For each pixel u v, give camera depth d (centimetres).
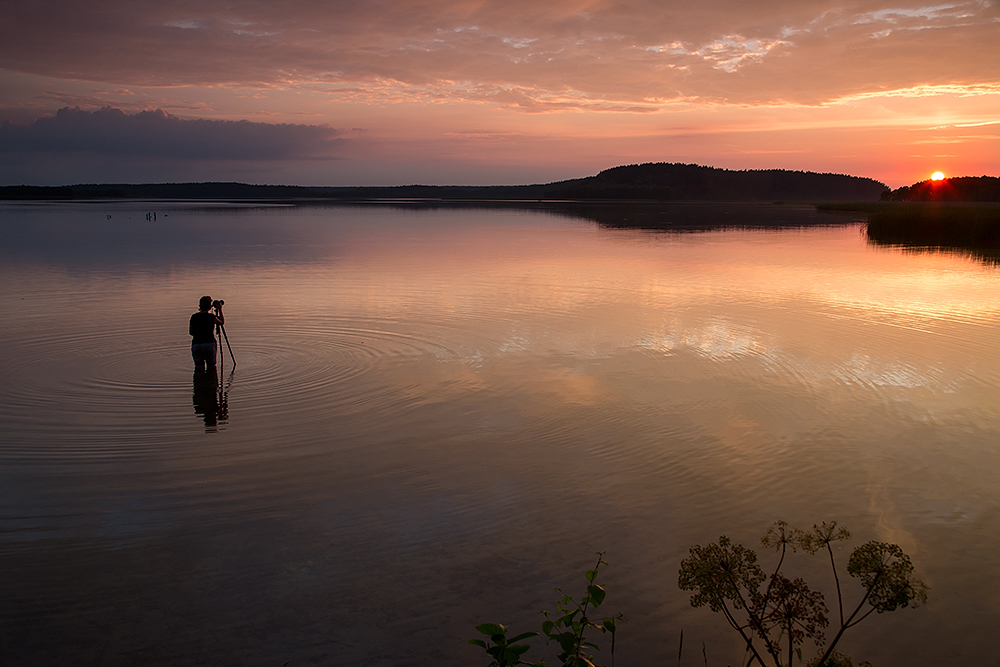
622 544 543
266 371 1002
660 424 805
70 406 845
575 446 739
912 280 1991
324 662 406
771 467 690
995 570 511
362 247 3030
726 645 430
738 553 333
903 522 582
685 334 1257
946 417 833
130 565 508
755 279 1991
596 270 2195
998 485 651
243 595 473
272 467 678
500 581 491
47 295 1645
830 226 4997
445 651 416
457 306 1520
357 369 1018
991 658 421
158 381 948
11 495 614
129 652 414
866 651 427
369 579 493
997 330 1296
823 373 1010
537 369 1025
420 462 694
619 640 430
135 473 661
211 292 1700
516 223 5306
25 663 403
